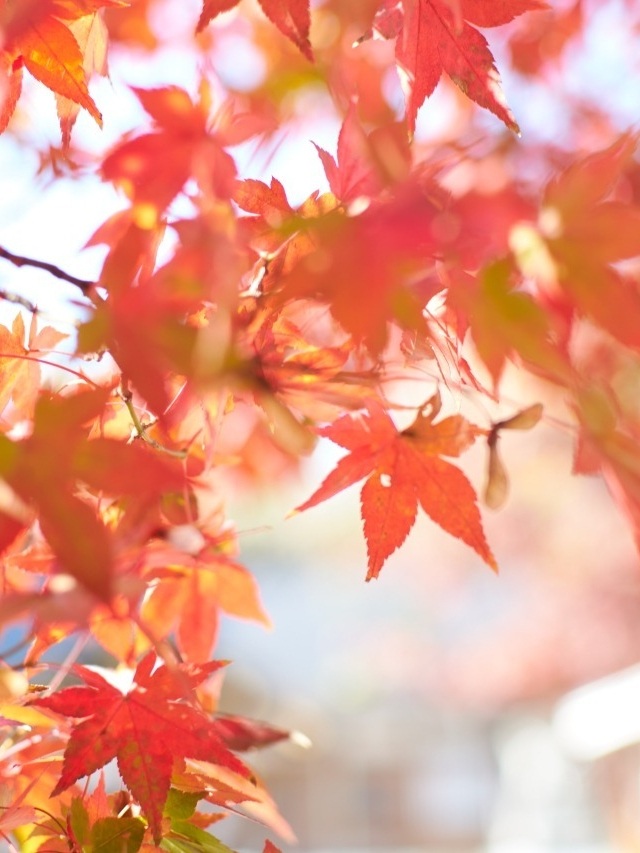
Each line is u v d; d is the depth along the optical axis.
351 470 0.88
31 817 0.88
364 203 0.83
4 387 0.89
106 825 0.87
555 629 4.63
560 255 0.81
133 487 0.81
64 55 0.87
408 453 0.88
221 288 0.81
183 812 0.88
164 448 0.89
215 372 0.81
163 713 0.87
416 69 0.87
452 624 6.16
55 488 0.80
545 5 0.87
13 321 0.89
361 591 7.96
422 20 0.87
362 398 0.87
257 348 0.85
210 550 0.93
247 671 8.00
